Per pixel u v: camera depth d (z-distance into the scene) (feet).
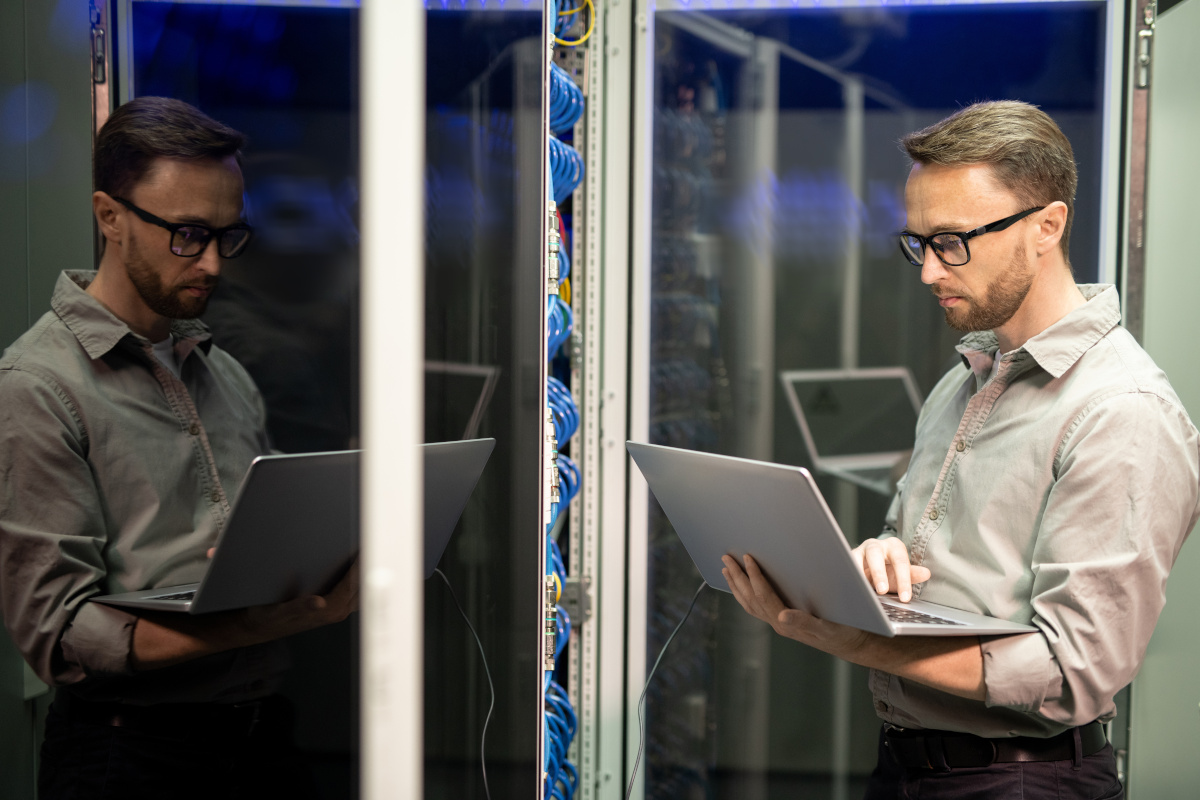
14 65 2.90
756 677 6.50
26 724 2.85
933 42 6.02
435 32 2.82
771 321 6.41
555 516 5.37
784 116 6.24
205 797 3.01
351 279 3.64
